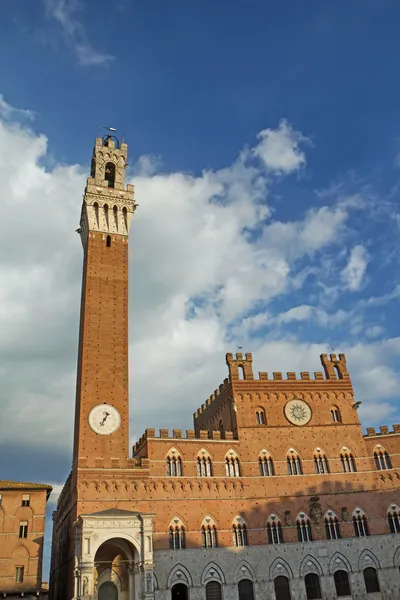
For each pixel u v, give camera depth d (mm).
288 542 77750
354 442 88000
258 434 85812
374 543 79688
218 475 80688
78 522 66875
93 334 84188
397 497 83688
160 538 72938
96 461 74688
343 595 75688
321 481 83625
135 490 74500
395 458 86750
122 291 90062
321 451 86375
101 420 77688
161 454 79000
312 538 78938
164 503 75375
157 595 69438
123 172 103000
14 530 72875
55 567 96375
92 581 62562
